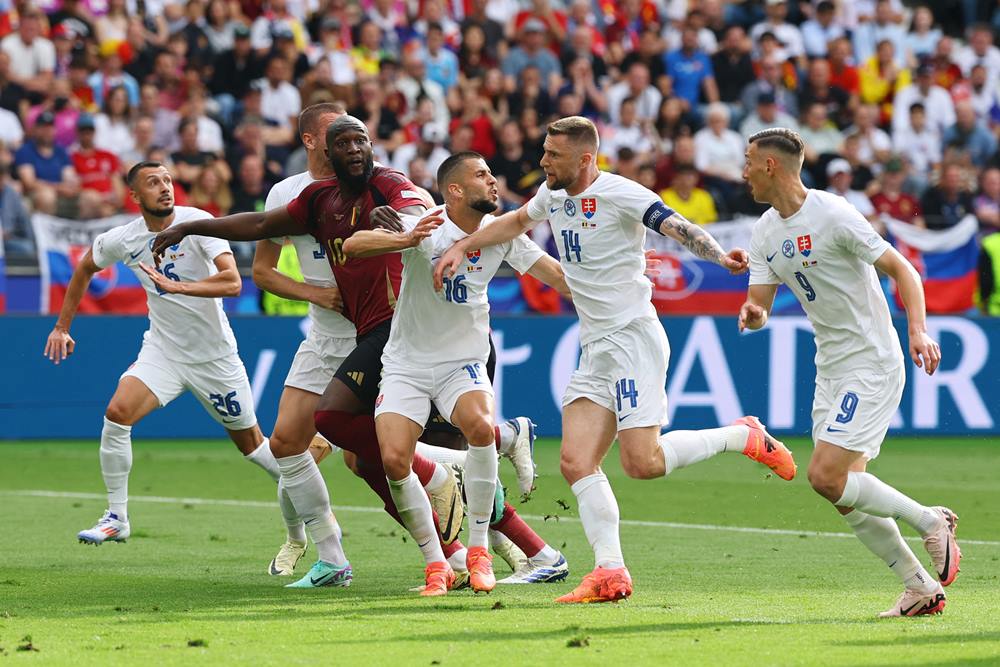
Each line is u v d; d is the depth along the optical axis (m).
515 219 21.92
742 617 19.69
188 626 18.88
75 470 43.38
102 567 26.00
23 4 57.75
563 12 63.34
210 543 29.64
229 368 29.06
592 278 21.56
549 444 50.19
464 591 22.91
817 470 20.19
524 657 16.33
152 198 28.00
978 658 16.22
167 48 58.62
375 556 27.78
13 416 49.25
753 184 20.53
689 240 20.67
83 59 56.19
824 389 21.06
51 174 51.94
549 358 51.31
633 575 25.19
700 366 51.09
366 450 23.28
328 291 23.84
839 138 61.06
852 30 67.06
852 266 20.25
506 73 61.00
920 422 52.31
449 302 22.09
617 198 21.16
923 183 57.88
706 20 64.81
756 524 33.31
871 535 20.22
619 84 61.75
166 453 48.09
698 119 60.94
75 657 16.39
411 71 59.56
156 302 28.61
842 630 18.45
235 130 56.75
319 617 19.69
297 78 58.88
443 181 21.97
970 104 63.97
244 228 23.41
